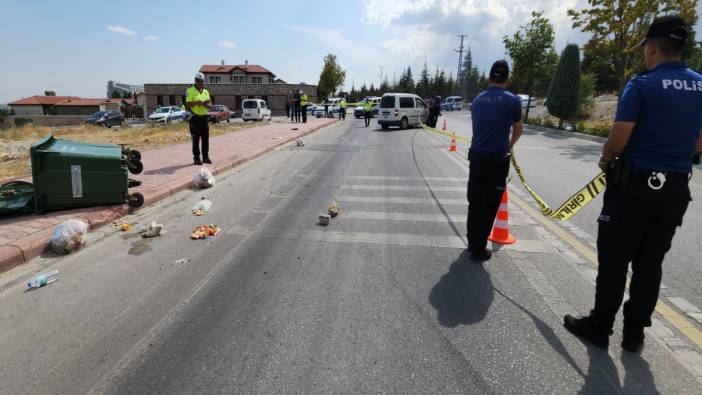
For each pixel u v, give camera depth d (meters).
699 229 5.32
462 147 14.10
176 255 4.39
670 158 2.44
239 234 5.05
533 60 25.00
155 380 2.50
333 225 5.41
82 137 17.92
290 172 9.21
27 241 4.38
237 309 3.29
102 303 3.40
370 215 5.89
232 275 3.91
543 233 5.12
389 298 3.47
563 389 2.42
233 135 16.77
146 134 18.55
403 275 3.91
